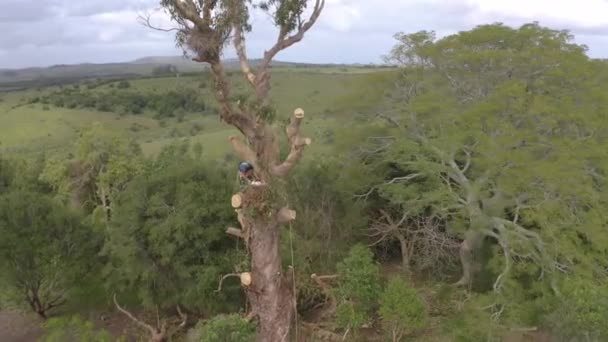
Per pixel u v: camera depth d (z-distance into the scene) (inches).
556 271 904.3
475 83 1020.5
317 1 533.0
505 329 856.9
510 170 883.4
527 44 1003.3
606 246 868.6
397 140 1111.6
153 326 1052.5
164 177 1019.9
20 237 1010.7
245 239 550.6
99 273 1123.9
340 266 927.7
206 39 479.2
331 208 1152.2
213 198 991.6
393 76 1123.9
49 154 2534.5
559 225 901.2
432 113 1035.3
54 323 889.5
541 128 914.7
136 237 983.6
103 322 1093.1
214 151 2864.2
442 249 1115.3
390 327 917.2
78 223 1085.1
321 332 943.7
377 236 1254.9
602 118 880.3
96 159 1696.6
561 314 743.7
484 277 1159.0
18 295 1048.2
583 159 869.8
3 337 1059.3
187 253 967.0
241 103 510.9
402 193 1082.7
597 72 971.9
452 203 1050.1
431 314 1002.1
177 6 466.6
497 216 999.0
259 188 521.3
